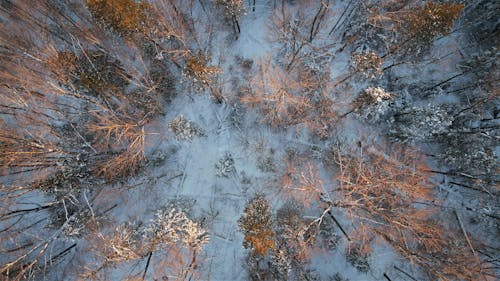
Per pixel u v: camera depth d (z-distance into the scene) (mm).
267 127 24953
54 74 21188
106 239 21766
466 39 25422
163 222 20406
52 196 22641
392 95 23797
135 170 23906
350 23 25297
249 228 20094
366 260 23000
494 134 22781
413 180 23391
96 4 18422
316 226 22938
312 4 25969
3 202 22172
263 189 23938
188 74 21688
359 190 22500
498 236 22906
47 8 22734
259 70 25391
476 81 23859
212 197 24141
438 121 21531
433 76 25281
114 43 23188
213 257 23188
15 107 21281
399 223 21844
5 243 22406
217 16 25719
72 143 22641
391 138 24000
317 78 24938
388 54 23859
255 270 22438
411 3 23641
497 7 23469
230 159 24047
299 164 24172
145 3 20125
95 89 21250
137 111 24016
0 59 21547
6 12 22719
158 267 22438
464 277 21203
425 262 22156
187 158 24734
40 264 22328
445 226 23281
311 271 22859
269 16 26312
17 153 19719
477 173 22672
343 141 24500
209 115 25312
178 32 24078
